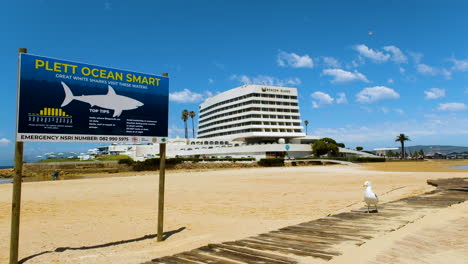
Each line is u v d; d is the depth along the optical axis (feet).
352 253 19.04
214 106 494.18
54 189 92.73
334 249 20.15
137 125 29.63
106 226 36.73
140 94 30.09
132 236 31.12
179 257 20.06
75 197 69.97
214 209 48.39
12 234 21.99
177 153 380.99
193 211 47.09
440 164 295.69
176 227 35.32
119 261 21.45
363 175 123.54
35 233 33.35
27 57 23.91
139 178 145.59
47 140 24.41
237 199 59.88
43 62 24.67
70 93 25.89
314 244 21.67
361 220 30.27
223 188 83.82
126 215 44.70
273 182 100.83
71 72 26.13
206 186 91.45
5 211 51.90
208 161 299.17
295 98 438.81
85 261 22.02
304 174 142.00
